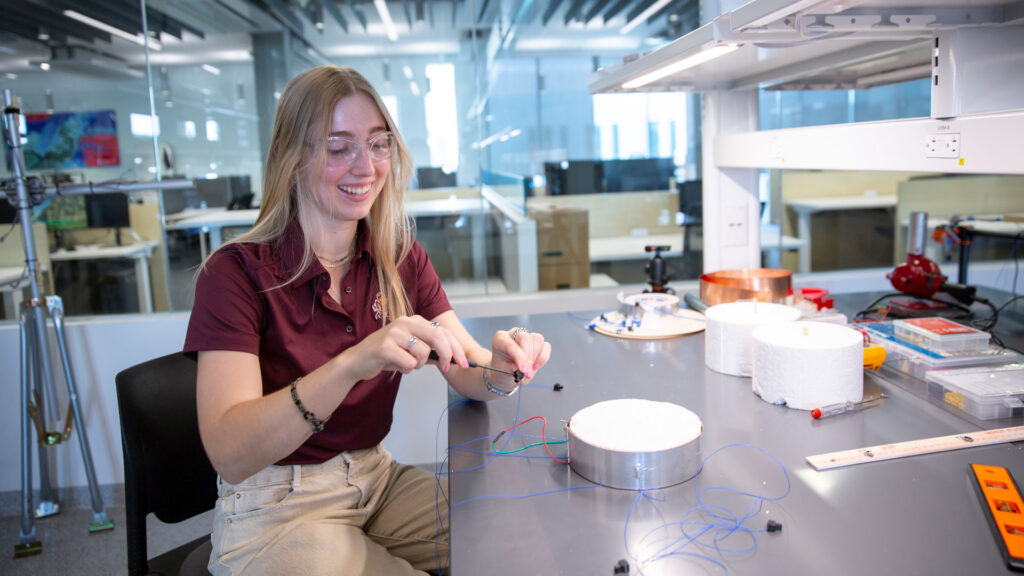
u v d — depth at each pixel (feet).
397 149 3.96
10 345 8.48
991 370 4.16
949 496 2.82
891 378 4.41
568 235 9.82
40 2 8.87
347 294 3.90
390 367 3.10
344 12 9.34
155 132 9.21
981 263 9.95
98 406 8.71
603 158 9.69
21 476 8.18
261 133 9.44
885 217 10.22
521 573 2.38
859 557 2.39
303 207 3.69
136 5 9.00
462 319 6.52
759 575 2.30
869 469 3.10
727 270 6.73
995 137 3.43
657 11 9.61
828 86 7.17
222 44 9.21
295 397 3.09
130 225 9.21
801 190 10.09
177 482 4.18
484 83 9.53
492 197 9.68
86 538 7.74
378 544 3.72
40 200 7.64
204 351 3.43
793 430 3.58
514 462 3.33
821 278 9.87
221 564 3.49
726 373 4.58
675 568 2.36
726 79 6.73
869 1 3.38
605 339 5.61
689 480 3.05
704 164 7.19
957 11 3.71
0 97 8.84
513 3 9.43
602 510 2.82
